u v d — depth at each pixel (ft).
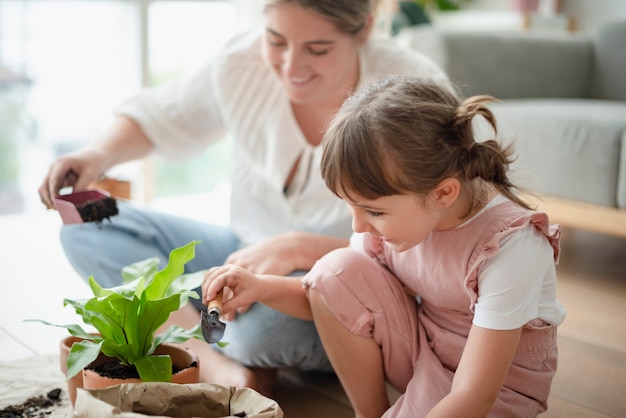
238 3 10.44
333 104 4.97
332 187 3.52
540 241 3.63
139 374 3.70
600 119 6.79
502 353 3.44
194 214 9.27
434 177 3.40
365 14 4.67
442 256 3.76
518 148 7.41
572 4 11.62
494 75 8.30
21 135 8.89
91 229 4.88
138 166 9.41
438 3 12.07
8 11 8.47
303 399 4.60
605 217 6.82
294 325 4.33
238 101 5.20
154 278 3.84
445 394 3.75
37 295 6.29
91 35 9.21
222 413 3.43
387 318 3.99
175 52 10.00
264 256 4.57
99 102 9.46
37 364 4.83
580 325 5.71
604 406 4.49
